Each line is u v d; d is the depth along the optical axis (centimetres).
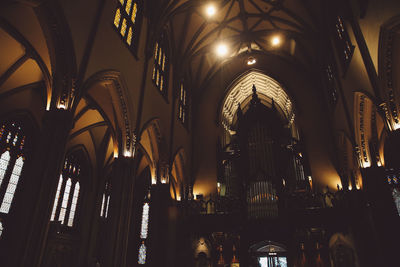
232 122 3038
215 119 2497
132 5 1587
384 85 1173
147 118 1611
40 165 880
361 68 1370
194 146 2427
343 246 1677
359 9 1297
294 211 1806
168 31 2098
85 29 1106
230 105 2873
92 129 2262
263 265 1820
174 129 2033
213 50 2473
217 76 2675
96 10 1198
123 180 1332
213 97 2608
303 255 1712
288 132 2819
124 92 1373
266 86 2788
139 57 1573
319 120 2255
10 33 1191
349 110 1683
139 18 1634
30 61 1509
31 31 1229
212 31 2314
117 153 1399
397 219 1402
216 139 2422
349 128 1680
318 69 2344
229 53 2547
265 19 2244
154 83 1770
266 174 2048
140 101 1522
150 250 1648
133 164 1389
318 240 1731
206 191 2222
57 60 991
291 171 2098
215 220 1908
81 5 1088
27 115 1803
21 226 795
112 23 1320
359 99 1493
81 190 2298
